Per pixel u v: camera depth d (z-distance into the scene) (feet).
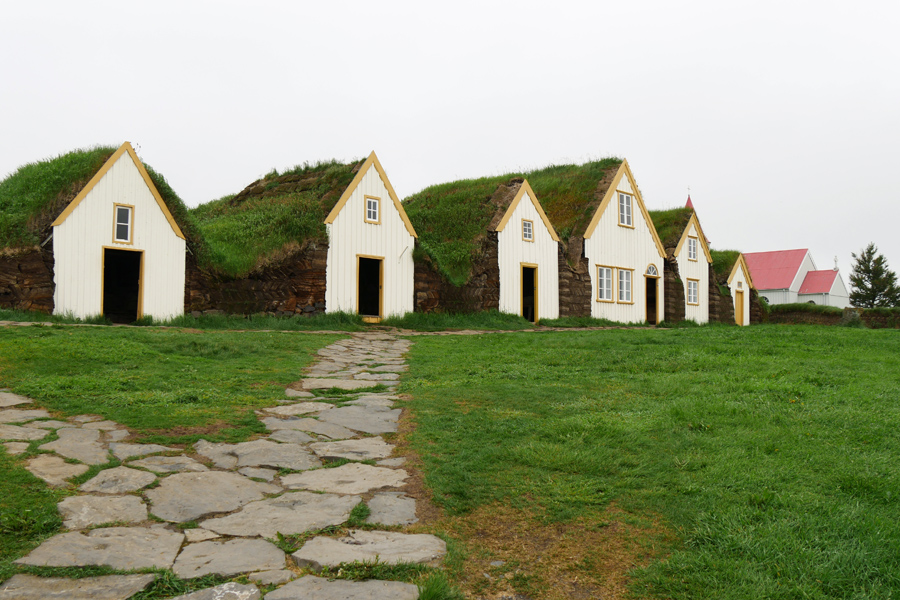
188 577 13.89
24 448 21.02
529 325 87.45
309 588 13.65
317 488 19.40
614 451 22.30
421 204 106.83
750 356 45.24
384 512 17.81
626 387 33.73
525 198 93.86
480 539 16.67
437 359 45.93
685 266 119.65
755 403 28.73
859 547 15.37
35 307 58.65
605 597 14.21
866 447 22.50
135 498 17.81
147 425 24.62
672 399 30.63
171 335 47.85
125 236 64.03
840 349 51.03
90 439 22.57
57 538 15.19
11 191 66.18
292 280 72.49
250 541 15.78
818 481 19.42
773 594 13.74
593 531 16.97
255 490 19.11
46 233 59.41
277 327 67.15
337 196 77.41
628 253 107.24
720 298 128.88
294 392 33.04
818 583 14.10
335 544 15.72
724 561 15.03
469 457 22.02
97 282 62.03
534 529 17.12
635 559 15.66
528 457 21.70
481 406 29.12
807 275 207.10
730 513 17.19
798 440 23.15
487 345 54.70
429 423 26.17
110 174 63.36
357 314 76.28
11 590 12.89
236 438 23.81
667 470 20.62
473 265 87.86
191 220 71.31
